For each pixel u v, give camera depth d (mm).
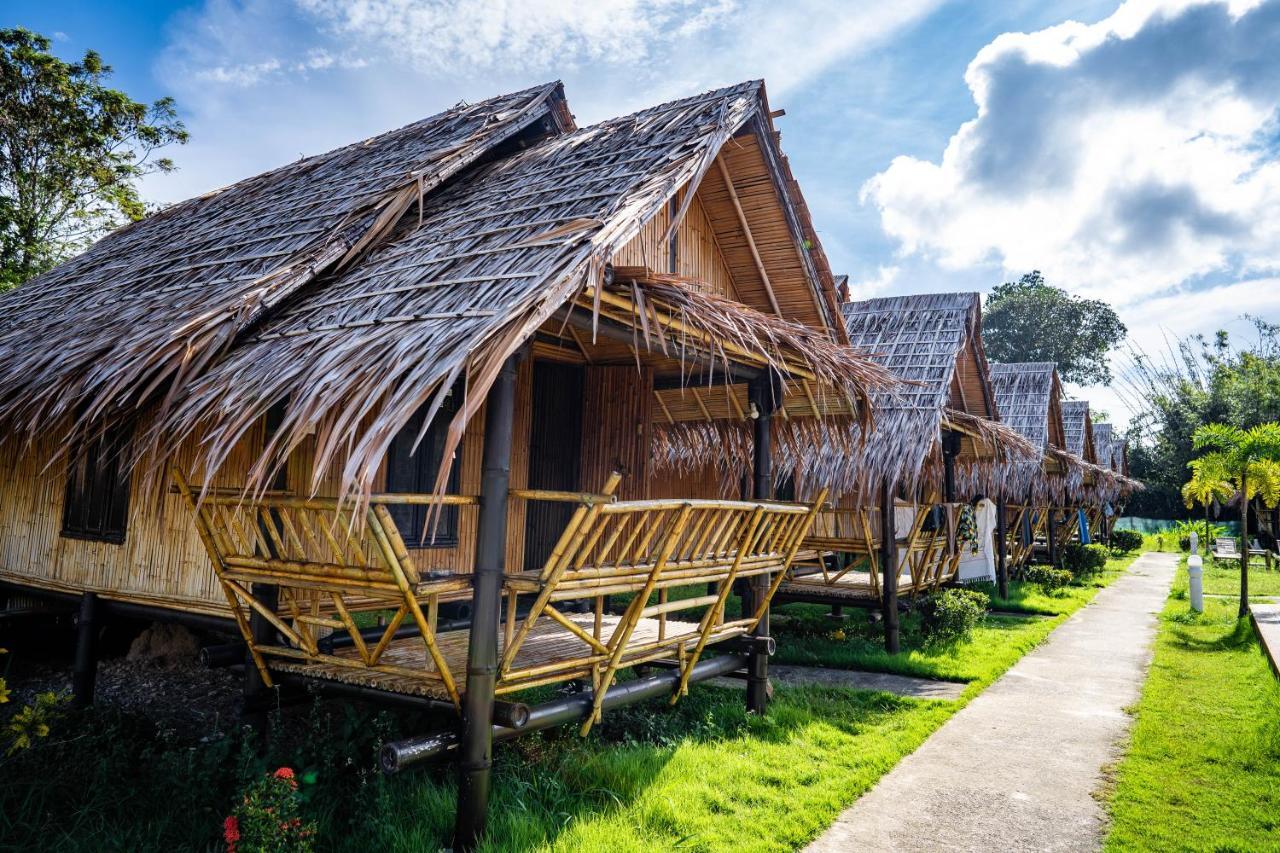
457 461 6910
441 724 5070
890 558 9531
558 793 4535
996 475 14828
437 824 4109
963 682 8164
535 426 7820
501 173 6898
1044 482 18938
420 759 3838
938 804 4859
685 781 4867
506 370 4020
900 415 10086
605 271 4402
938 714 6754
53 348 5766
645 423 7434
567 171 5875
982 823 4582
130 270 7777
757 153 6883
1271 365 38062
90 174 18625
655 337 5176
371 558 5172
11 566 7250
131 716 5465
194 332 4746
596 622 4676
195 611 5719
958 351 11438
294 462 5008
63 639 8398
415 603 3777
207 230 8336
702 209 7504
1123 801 4902
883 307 13250
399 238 6117
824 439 7590
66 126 18203
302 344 4277
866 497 10094
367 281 5113
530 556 7711
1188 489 18641
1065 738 6242
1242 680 8039
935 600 10359
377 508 3533
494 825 4035
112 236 10531
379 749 3822
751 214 7402
